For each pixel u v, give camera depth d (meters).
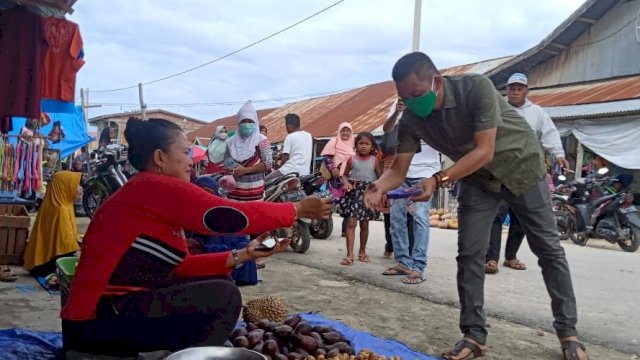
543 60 14.05
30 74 4.02
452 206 13.75
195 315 2.53
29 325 3.52
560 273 3.32
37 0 3.91
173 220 2.36
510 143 3.20
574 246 8.82
